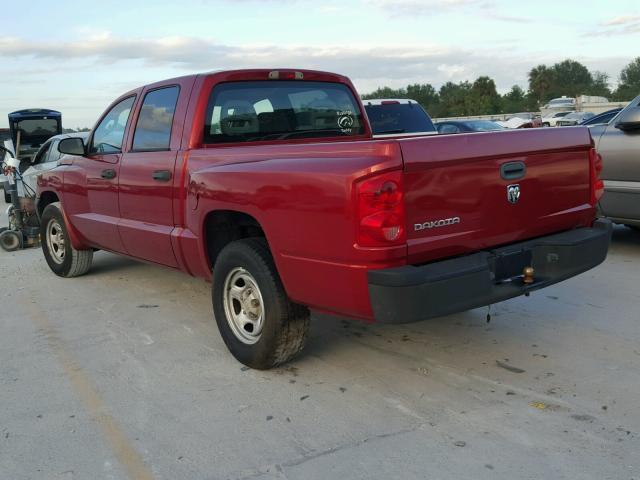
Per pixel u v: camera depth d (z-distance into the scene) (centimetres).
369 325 484
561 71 11056
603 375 378
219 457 305
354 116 546
